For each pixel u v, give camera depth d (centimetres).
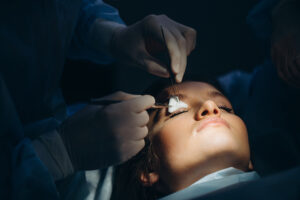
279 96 225
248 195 90
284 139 222
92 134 150
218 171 150
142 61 172
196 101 171
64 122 157
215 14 331
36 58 150
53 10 151
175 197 142
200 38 333
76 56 214
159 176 167
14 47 142
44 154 146
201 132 150
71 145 151
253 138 229
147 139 174
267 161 226
